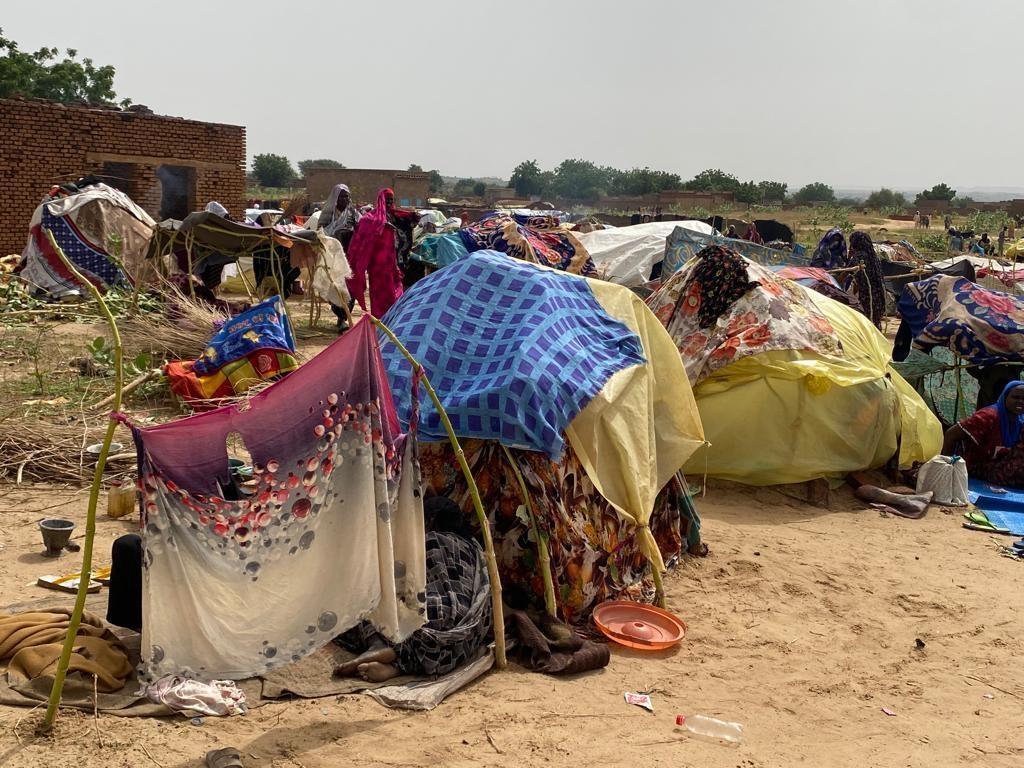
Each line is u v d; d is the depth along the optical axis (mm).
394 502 4641
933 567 7090
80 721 4105
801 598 6379
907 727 4773
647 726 4559
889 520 8227
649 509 6109
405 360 5949
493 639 5172
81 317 13211
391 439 4582
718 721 4648
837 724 4762
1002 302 10609
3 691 4230
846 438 8656
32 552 5988
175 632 4082
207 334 11430
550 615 5449
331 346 4383
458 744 4227
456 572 5195
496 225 13945
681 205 71562
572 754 4234
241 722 4277
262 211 28984
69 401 9133
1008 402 9234
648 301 9328
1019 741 4691
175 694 4297
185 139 22969
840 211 74750
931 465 8805
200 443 4094
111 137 21656
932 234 55375
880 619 6113
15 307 13656
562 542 5672
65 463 7531
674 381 6797
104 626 4938
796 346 8625
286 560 4332
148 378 9672
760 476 8609
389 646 4895
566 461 5762
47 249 15180
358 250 13844
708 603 6203
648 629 5578
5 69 47344
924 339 10531
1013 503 8695
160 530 3986
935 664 5523
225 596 4184
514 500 5734
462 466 4949
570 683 4965
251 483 4504
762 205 91875
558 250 14398
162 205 23562
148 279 13430
